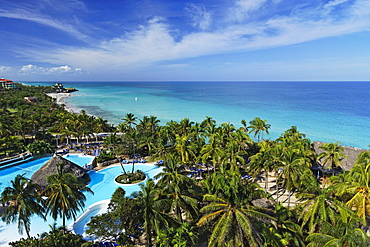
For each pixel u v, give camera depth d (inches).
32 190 1011.9
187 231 854.5
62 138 2487.7
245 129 2480.3
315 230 870.4
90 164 1902.1
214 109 5767.7
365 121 4124.0
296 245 860.0
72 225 1062.4
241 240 756.6
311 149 1895.9
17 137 2559.1
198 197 1073.5
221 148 1729.8
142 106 6589.6
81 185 1043.9
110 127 3189.0
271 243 808.3
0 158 1995.6
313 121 4180.6
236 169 1491.1
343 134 3326.8
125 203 944.9
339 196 1055.0
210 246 756.0
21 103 4714.6
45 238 809.5
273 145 1989.4
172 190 1007.6
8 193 925.8
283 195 1517.0
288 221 904.9
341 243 718.5
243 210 794.2
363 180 962.7
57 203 975.0
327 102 6904.5
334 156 1594.5
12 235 1056.8
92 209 1222.9
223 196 843.4
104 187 1585.9
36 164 2003.0
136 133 2185.0
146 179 1700.3
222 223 781.3
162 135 2283.5
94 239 988.6
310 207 899.4
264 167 1334.9
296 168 1192.2
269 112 5157.5
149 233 898.7
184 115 5022.1
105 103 7386.8
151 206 900.6
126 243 904.3
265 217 772.6
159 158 1726.1
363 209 923.4
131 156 2194.9
